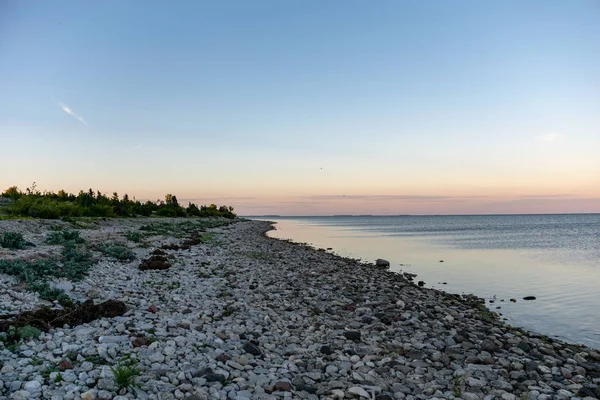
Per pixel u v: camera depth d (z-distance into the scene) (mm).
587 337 13289
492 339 11969
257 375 8086
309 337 11039
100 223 39375
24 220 28172
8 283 12414
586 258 36656
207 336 10109
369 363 9281
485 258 36688
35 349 8039
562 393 8164
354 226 133750
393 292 18969
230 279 19250
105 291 13609
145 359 8070
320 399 7340
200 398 6742
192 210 98938
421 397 7664
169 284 16266
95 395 6402
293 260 29844
